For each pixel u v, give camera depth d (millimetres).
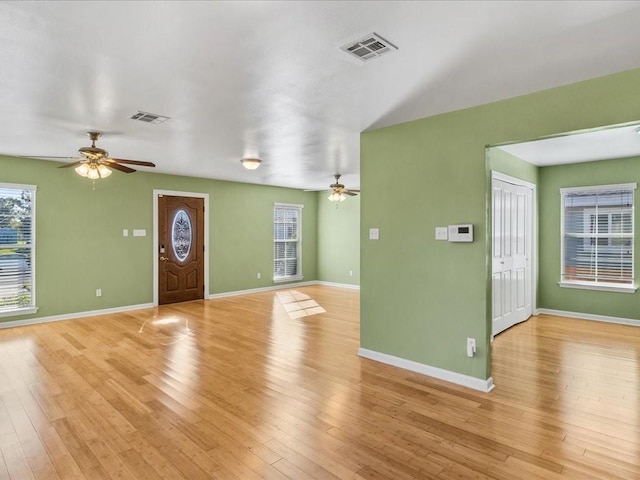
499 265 4980
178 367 3785
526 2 1762
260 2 1745
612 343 4574
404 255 3750
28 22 1902
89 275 6102
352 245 9094
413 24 1950
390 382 3410
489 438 2490
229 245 8000
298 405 2961
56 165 5754
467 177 3322
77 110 3277
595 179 5695
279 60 2355
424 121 3586
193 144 4566
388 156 3869
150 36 2053
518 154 5266
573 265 5973
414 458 2273
